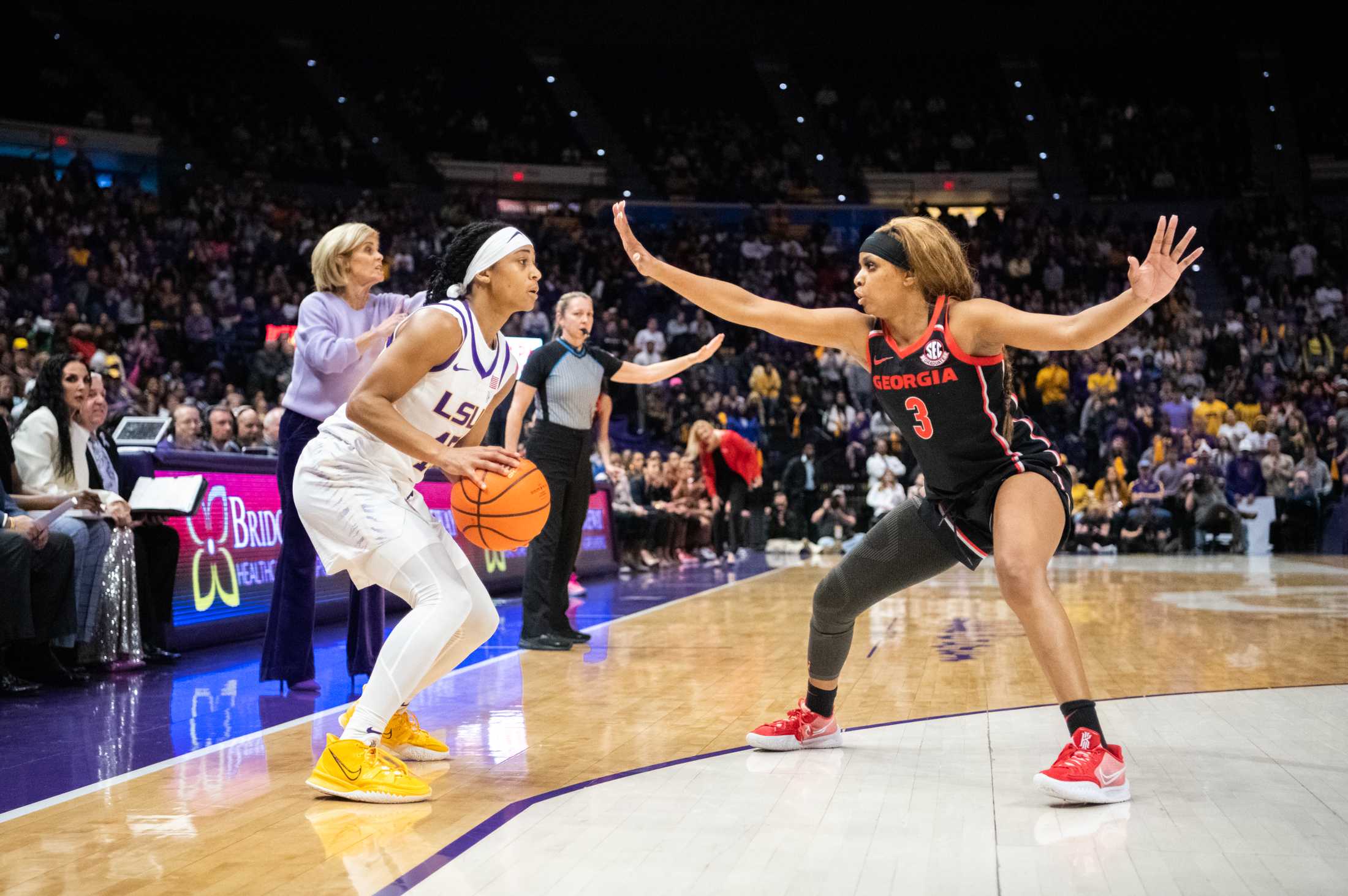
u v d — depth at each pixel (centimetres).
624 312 2095
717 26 2402
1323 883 197
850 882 200
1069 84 2622
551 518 555
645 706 391
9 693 427
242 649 579
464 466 266
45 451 481
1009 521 270
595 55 2619
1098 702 388
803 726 315
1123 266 2262
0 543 421
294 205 2061
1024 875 203
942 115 2634
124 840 232
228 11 2164
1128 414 1736
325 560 297
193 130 2158
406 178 2438
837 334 291
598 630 636
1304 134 2495
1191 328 2028
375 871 210
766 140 2625
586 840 228
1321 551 1490
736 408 1750
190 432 695
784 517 1658
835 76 2684
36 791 277
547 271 2084
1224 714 366
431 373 282
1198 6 2338
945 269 271
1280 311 2089
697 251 2219
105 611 485
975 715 367
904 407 281
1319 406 1720
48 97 2069
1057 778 252
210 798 269
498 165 2455
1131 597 815
